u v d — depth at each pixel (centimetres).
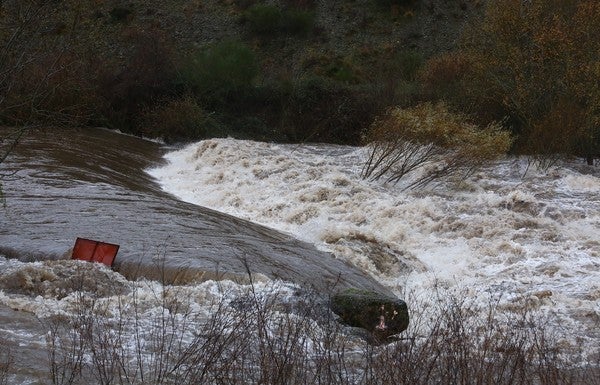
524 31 2888
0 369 757
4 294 1031
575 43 2733
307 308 1006
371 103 3753
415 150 2334
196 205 1816
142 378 761
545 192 2167
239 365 789
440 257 1641
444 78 3575
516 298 1303
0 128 2411
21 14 1463
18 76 1505
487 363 809
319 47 4569
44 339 865
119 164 2381
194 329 930
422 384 759
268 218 1864
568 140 2545
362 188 2094
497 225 1781
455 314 1048
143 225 1478
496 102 3009
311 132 3759
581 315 1208
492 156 2300
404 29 4659
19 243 1298
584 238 1731
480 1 4756
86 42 2403
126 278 1193
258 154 2642
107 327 923
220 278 1184
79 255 1223
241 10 4703
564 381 812
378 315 1011
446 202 2038
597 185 2239
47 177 1886
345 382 771
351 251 1509
